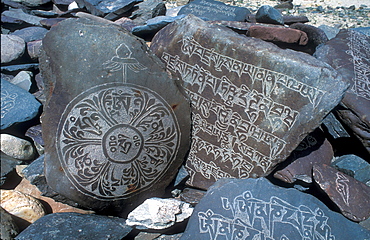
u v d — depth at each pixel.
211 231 0.63
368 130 0.84
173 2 1.99
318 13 1.87
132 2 1.51
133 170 0.73
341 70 0.95
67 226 0.66
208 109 0.79
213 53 0.77
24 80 1.08
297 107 0.72
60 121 0.69
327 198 0.73
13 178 0.83
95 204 0.73
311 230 0.65
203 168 0.80
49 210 0.76
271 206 0.66
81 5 1.57
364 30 1.37
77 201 0.72
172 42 0.81
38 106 0.93
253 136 0.76
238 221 0.64
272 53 0.73
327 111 0.71
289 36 1.16
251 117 0.75
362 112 0.85
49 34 0.69
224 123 0.78
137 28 1.26
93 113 0.69
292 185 0.80
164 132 0.74
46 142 0.70
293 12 1.87
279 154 0.75
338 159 0.86
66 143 0.69
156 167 0.75
